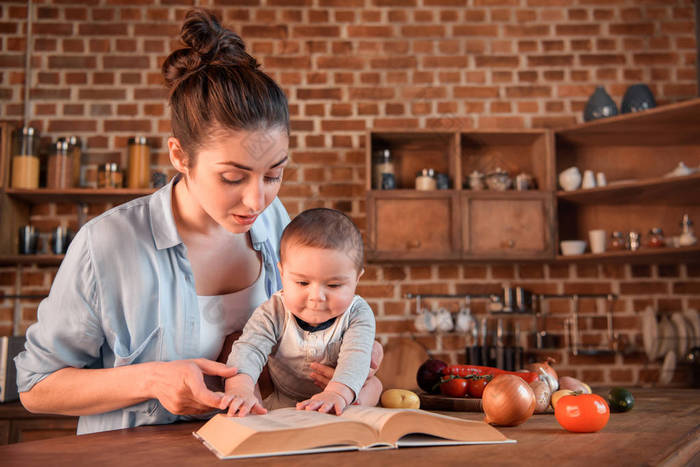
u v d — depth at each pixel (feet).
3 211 10.32
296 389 3.67
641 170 11.25
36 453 2.42
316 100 11.53
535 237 10.37
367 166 10.43
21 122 11.25
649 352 10.55
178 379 2.85
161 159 11.25
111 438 2.80
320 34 11.71
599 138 10.94
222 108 2.78
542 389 3.83
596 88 10.81
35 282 10.95
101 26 11.51
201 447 2.53
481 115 11.51
